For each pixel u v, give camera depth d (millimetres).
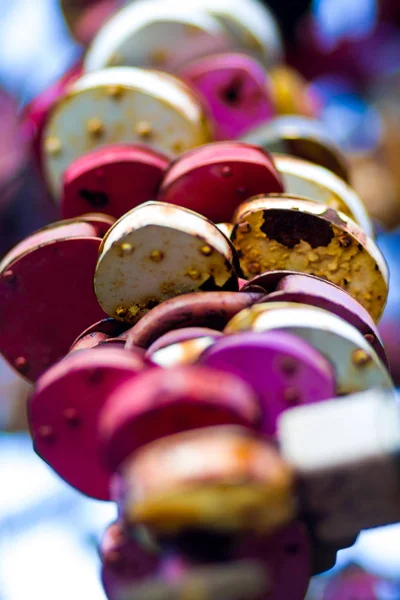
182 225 639
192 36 958
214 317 617
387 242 1746
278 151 853
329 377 575
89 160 750
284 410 574
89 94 799
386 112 1726
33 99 1044
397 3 1682
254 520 529
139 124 796
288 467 542
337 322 608
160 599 536
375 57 1685
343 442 548
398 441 545
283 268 672
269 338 577
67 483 601
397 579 1075
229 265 641
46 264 687
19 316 696
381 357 631
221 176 704
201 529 531
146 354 606
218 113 924
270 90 945
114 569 568
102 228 702
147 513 526
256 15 1031
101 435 561
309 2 1522
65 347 701
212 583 535
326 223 668
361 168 1747
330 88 1689
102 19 1345
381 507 552
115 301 648
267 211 669
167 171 722
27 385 1616
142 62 961
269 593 568
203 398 545
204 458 526
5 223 1415
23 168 1396
